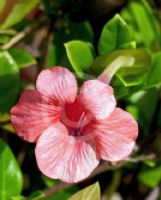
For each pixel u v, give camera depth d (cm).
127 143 25
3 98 29
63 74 25
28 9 31
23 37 31
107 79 26
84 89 25
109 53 27
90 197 24
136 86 29
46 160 24
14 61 29
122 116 25
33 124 25
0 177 28
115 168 31
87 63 28
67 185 30
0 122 30
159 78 29
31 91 25
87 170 25
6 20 31
